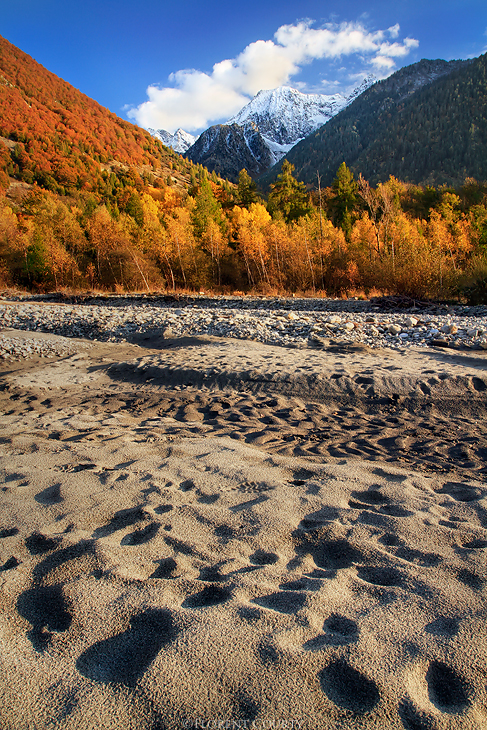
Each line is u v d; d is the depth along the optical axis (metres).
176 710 1.00
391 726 0.97
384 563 1.65
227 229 35.03
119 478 2.53
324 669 1.12
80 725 0.97
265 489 2.40
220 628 1.25
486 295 14.18
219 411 4.62
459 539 1.83
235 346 7.61
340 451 3.35
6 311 14.40
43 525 1.96
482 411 4.34
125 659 1.16
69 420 4.27
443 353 6.52
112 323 11.35
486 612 1.33
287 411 4.54
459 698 1.05
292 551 1.78
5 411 4.80
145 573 1.59
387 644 1.21
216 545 1.80
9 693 1.06
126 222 31.70
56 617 1.35
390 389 4.90
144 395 5.30
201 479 2.53
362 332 8.53
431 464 3.04
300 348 7.36
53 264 27.34
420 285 16.19
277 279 25.42
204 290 25.73
